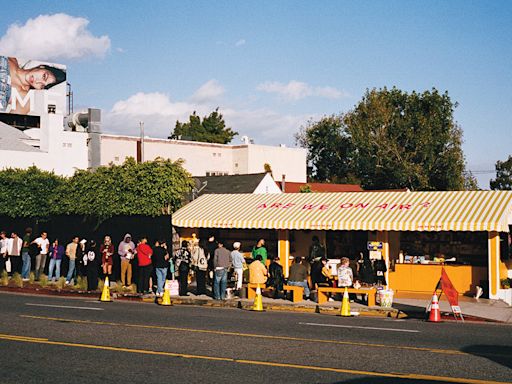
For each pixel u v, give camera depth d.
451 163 70.38
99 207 29.92
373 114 72.19
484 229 21.86
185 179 30.05
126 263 26.30
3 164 44.41
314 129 90.31
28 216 32.41
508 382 9.51
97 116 52.03
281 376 9.84
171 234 29.06
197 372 10.11
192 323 16.06
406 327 15.94
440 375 9.96
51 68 62.59
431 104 71.38
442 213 23.30
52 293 25.36
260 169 65.44
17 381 9.51
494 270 22.34
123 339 13.26
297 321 17.02
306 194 28.44
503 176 94.00
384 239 24.52
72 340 13.07
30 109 60.41
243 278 26.16
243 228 28.33
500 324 17.58
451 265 24.00
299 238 28.61
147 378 9.70
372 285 22.03
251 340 13.29
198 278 24.28
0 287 26.70
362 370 10.30
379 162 71.69
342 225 24.44
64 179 32.97
